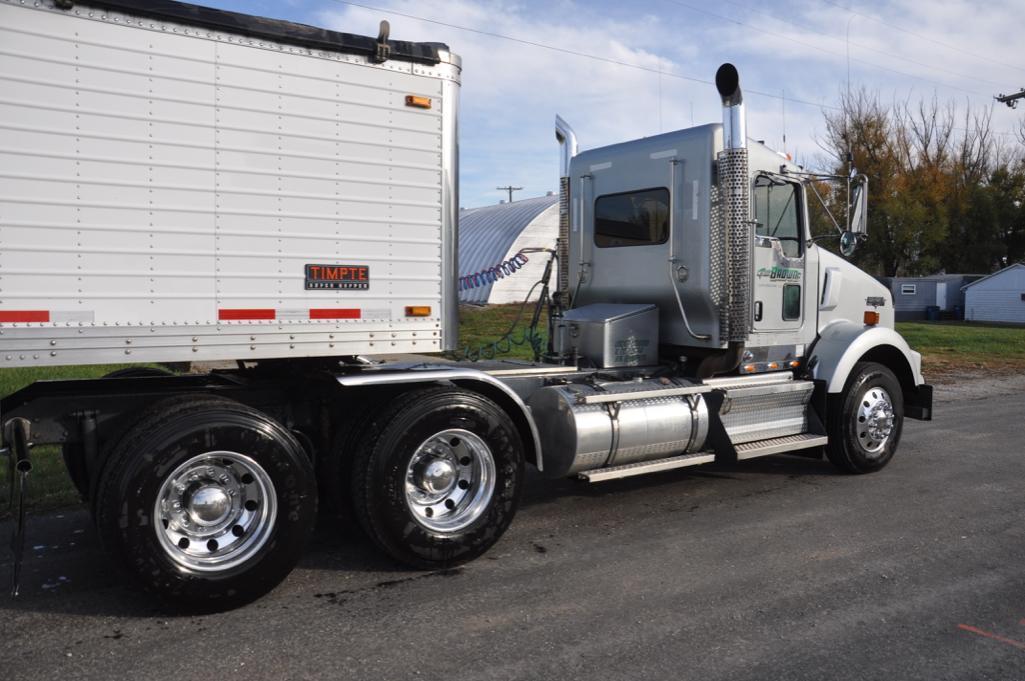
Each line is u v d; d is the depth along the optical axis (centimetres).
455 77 502
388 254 480
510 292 2875
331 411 504
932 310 4372
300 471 432
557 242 781
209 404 418
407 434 463
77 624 399
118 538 387
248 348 436
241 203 432
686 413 616
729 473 741
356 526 483
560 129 775
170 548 402
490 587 452
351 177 465
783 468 762
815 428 707
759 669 357
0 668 353
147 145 406
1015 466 771
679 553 512
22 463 420
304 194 450
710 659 365
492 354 686
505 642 382
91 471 437
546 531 559
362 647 376
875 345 729
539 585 456
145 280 407
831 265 750
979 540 542
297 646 377
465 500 494
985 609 425
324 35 451
